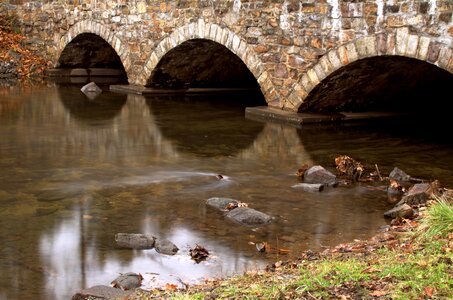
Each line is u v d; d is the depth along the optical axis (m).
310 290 4.39
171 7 15.53
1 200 7.46
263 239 6.34
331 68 11.62
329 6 11.49
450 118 13.65
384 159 9.86
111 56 22.09
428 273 4.55
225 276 5.35
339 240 6.31
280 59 12.70
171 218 6.92
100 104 15.48
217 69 17.44
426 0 9.88
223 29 13.86
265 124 12.67
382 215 7.16
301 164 9.49
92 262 5.69
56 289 5.12
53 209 7.16
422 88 13.26
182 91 17.50
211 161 9.63
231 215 6.93
